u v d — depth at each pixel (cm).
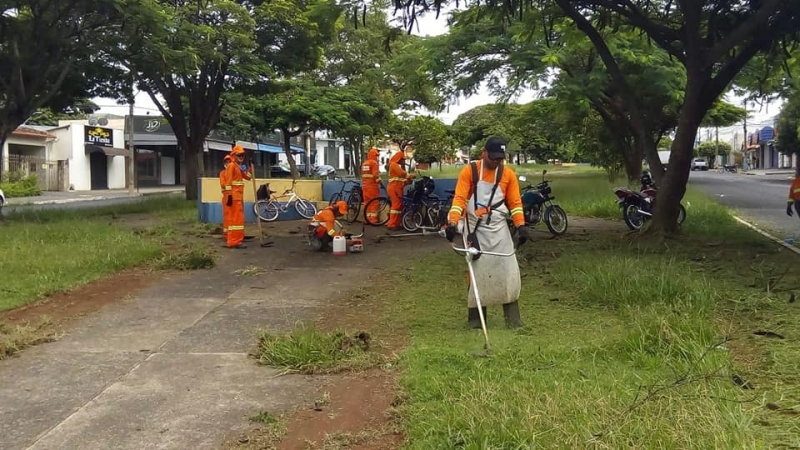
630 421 378
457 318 682
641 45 1767
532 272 912
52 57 1562
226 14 1877
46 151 3912
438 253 1109
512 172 636
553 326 636
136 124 4497
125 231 1299
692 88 1179
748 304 672
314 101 2822
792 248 1112
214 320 696
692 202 1947
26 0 1420
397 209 1458
